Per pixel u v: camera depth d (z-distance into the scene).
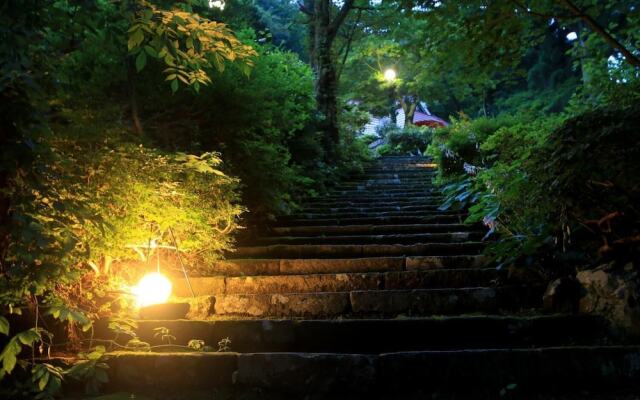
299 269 5.06
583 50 6.05
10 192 2.71
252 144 6.36
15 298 2.84
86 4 2.78
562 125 3.43
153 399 2.91
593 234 3.97
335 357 3.03
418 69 21.25
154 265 4.63
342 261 5.07
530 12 4.08
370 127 24.36
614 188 3.46
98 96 5.04
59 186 3.14
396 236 6.18
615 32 5.39
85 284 3.91
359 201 8.86
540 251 4.26
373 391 2.96
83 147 3.82
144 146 4.81
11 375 3.04
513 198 4.21
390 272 4.58
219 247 4.97
